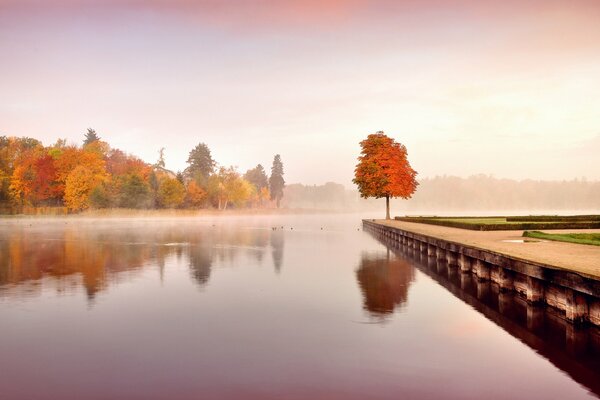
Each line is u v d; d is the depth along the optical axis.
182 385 8.18
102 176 102.25
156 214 110.88
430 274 21.88
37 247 34.72
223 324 12.42
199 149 160.00
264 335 11.35
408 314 13.66
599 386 8.19
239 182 145.00
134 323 12.49
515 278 16.92
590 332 11.72
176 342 10.76
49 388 8.08
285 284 18.86
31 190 102.00
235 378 8.51
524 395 7.79
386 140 65.31
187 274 21.58
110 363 9.33
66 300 15.61
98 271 22.55
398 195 65.69
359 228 69.69
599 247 19.64
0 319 12.95
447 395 7.76
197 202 130.50
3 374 8.75
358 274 21.80
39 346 10.47
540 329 11.98
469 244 21.45
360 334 11.45
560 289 13.47
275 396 7.71
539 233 26.20
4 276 20.88
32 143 132.12
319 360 9.48
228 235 49.91
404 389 8.02
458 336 11.28
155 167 152.62
